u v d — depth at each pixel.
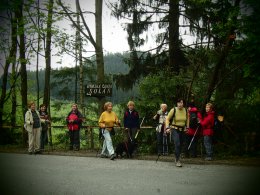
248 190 7.63
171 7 19.42
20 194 7.24
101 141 16.77
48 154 14.33
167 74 17.30
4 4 16.95
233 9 12.48
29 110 14.48
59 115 21.75
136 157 13.32
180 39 19.47
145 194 7.26
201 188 7.80
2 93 20.31
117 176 9.20
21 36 19.30
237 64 15.16
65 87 23.17
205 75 16.47
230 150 13.70
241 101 14.53
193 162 11.82
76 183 8.30
